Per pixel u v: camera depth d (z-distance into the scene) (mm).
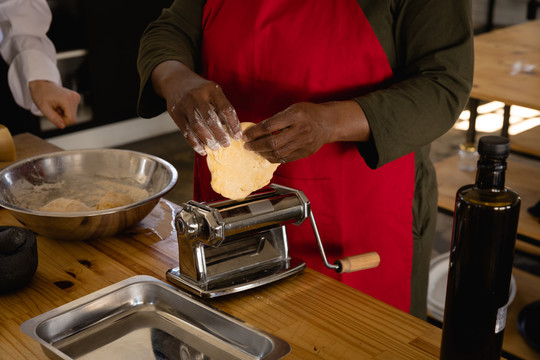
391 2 1255
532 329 2129
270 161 1081
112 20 4125
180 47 1479
